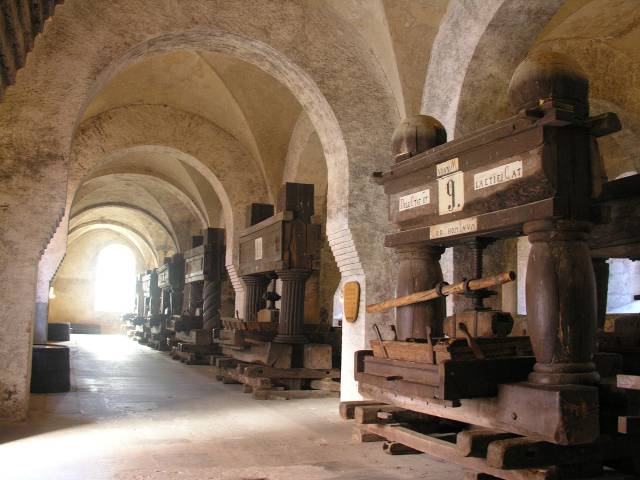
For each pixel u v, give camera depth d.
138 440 6.16
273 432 6.65
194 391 9.97
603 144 11.69
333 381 9.58
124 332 33.31
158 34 7.72
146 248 32.41
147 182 21.66
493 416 4.16
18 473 4.86
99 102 12.70
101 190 22.55
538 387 3.80
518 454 3.79
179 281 19.95
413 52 7.99
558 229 3.94
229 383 11.09
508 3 6.64
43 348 9.41
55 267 13.16
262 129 13.23
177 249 23.33
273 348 9.59
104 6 7.49
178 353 16.36
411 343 4.76
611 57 9.34
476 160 4.48
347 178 8.25
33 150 7.02
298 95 8.88
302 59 8.29
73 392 9.43
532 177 3.97
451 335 5.01
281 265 9.82
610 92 9.57
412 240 5.25
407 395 4.69
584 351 3.93
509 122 4.12
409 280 5.37
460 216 4.69
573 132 3.99
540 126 3.93
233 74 12.39
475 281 4.55
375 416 5.62
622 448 4.07
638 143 9.98
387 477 4.86
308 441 6.20
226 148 13.74
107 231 36.34
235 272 13.55
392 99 8.48
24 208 6.93
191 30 7.88
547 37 9.01
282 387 9.58
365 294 8.06
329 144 8.70
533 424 3.78
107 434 6.40
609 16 8.63
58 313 35.09
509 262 9.48
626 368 5.23
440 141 5.43
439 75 7.76
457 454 4.36
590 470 4.02
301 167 12.88
